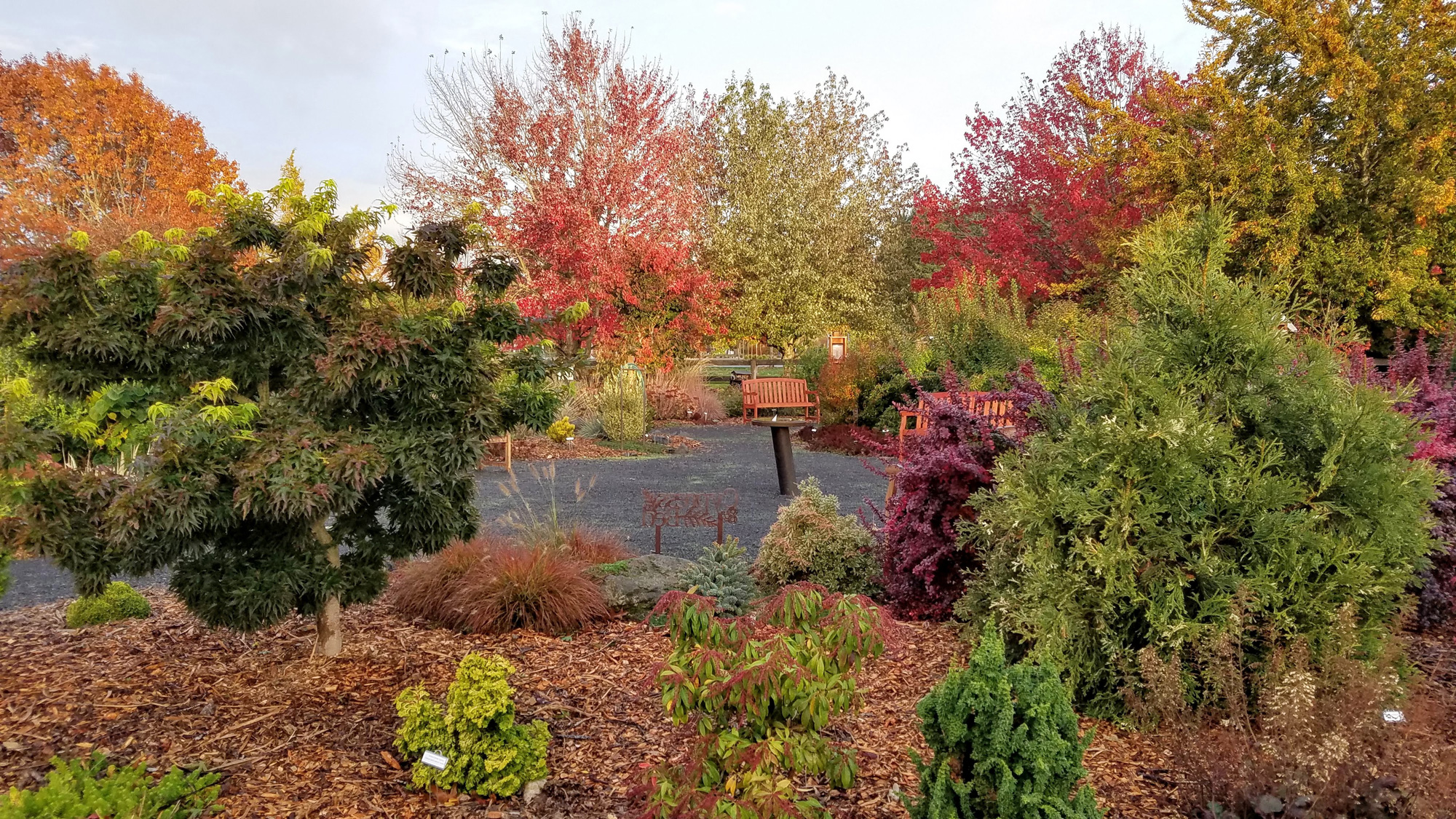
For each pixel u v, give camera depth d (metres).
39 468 3.37
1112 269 17.77
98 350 3.38
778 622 2.69
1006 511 4.12
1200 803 2.81
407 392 3.82
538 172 19.42
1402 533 3.72
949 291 17.89
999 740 2.25
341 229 3.96
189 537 3.51
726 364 26.17
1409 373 7.20
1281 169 14.04
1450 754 2.85
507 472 11.63
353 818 2.82
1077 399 4.30
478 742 2.99
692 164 23.81
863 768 3.21
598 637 4.70
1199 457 3.72
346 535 4.28
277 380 4.14
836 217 26.61
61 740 3.33
